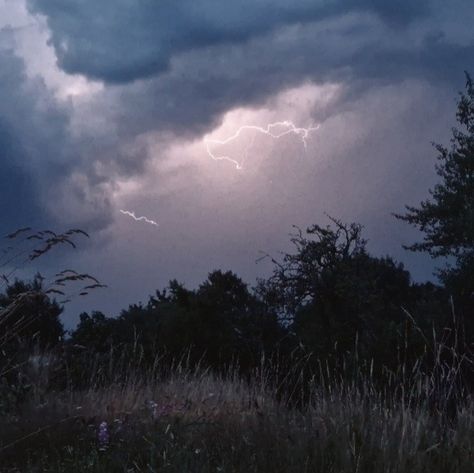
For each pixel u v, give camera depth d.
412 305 15.10
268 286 15.56
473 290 16.23
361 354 9.86
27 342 10.23
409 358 9.44
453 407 7.99
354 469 6.46
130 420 8.01
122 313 15.08
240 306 15.22
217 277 15.80
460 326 10.03
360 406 7.70
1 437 7.38
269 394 9.57
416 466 6.44
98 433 7.40
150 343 13.66
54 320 10.90
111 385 9.90
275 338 14.16
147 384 10.22
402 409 7.44
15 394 8.84
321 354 10.81
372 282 15.78
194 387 10.08
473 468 6.47
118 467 6.66
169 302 15.28
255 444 7.04
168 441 6.83
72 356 11.00
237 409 8.63
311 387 8.70
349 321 14.27
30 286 6.97
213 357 13.69
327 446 6.79
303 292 15.33
